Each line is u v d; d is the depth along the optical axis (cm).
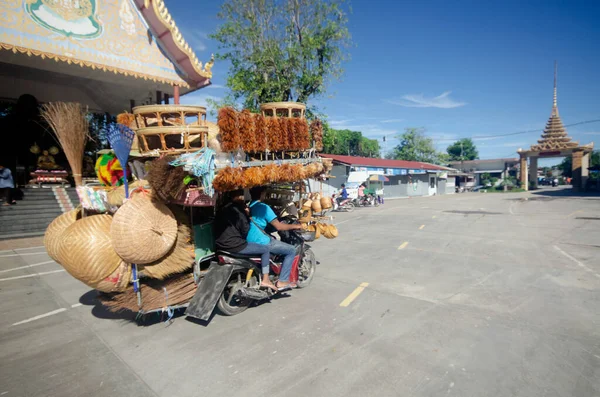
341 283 565
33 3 922
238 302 467
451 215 1533
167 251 388
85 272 364
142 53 1124
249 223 452
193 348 362
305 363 327
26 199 1194
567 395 273
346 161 2497
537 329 385
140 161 452
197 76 1231
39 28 932
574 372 303
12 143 1379
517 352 337
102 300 414
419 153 5531
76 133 456
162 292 404
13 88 1380
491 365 315
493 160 5550
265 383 297
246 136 422
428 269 641
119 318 445
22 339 390
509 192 4100
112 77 1190
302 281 554
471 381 292
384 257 746
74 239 363
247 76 1606
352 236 1032
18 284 594
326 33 1568
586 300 468
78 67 1088
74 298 522
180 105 385
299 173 489
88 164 1391
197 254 425
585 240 877
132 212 361
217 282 414
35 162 1411
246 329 402
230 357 342
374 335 379
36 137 1420
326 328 399
